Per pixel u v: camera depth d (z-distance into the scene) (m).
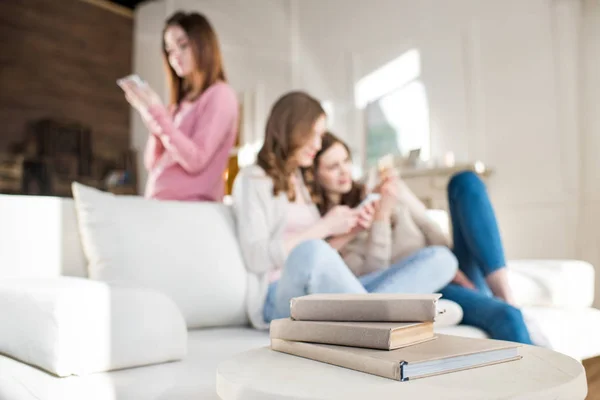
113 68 5.75
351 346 0.70
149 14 5.77
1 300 1.04
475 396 0.53
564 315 1.52
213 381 0.87
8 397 0.88
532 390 0.55
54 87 5.29
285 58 4.64
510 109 3.46
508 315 1.29
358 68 4.22
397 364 0.59
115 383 0.85
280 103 1.87
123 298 0.93
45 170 5.02
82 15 5.56
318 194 1.88
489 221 1.61
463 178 1.67
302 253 1.26
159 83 5.59
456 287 1.51
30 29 5.17
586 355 1.49
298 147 1.83
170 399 0.82
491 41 3.56
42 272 1.32
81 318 0.88
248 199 1.64
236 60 4.95
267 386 0.59
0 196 1.31
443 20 3.78
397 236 1.79
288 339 0.78
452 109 3.70
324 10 4.45
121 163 5.61
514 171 3.43
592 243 3.15
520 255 3.38
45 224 1.35
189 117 2.18
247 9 4.91
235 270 1.54
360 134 4.16
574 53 3.24
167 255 1.43
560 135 3.26
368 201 1.78
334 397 0.54
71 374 0.87
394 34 4.03
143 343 0.94
